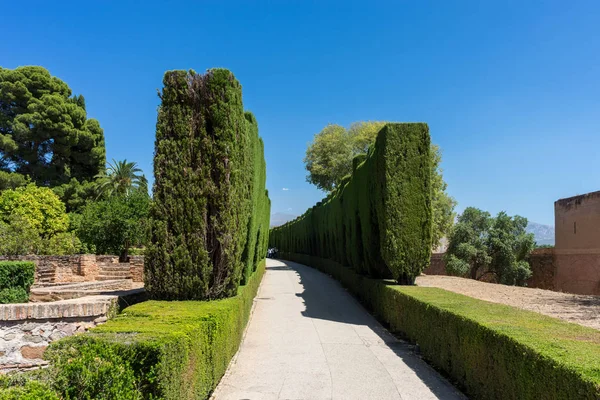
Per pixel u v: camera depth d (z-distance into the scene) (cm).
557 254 2286
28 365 635
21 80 3712
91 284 1470
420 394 573
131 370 332
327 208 2653
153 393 341
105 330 404
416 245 1117
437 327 684
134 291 876
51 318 654
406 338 892
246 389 593
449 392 580
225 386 605
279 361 734
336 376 651
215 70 794
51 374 321
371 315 1234
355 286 1608
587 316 1007
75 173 4053
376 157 1231
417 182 1134
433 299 788
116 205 2427
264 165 1822
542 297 1359
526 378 400
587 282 2064
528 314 603
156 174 768
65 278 1784
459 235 2388
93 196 3834
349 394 574
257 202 1338
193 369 440
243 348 825
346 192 1906
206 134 783
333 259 2459
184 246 750
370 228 1356
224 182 777
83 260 1836
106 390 315
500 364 461
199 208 758
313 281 2191
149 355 342
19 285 964
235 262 799
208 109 790
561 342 418
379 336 940
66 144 3828
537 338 437
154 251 750
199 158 774
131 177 4128
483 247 2341
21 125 3588
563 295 1416
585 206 2086
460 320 589
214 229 770
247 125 945
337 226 2220
